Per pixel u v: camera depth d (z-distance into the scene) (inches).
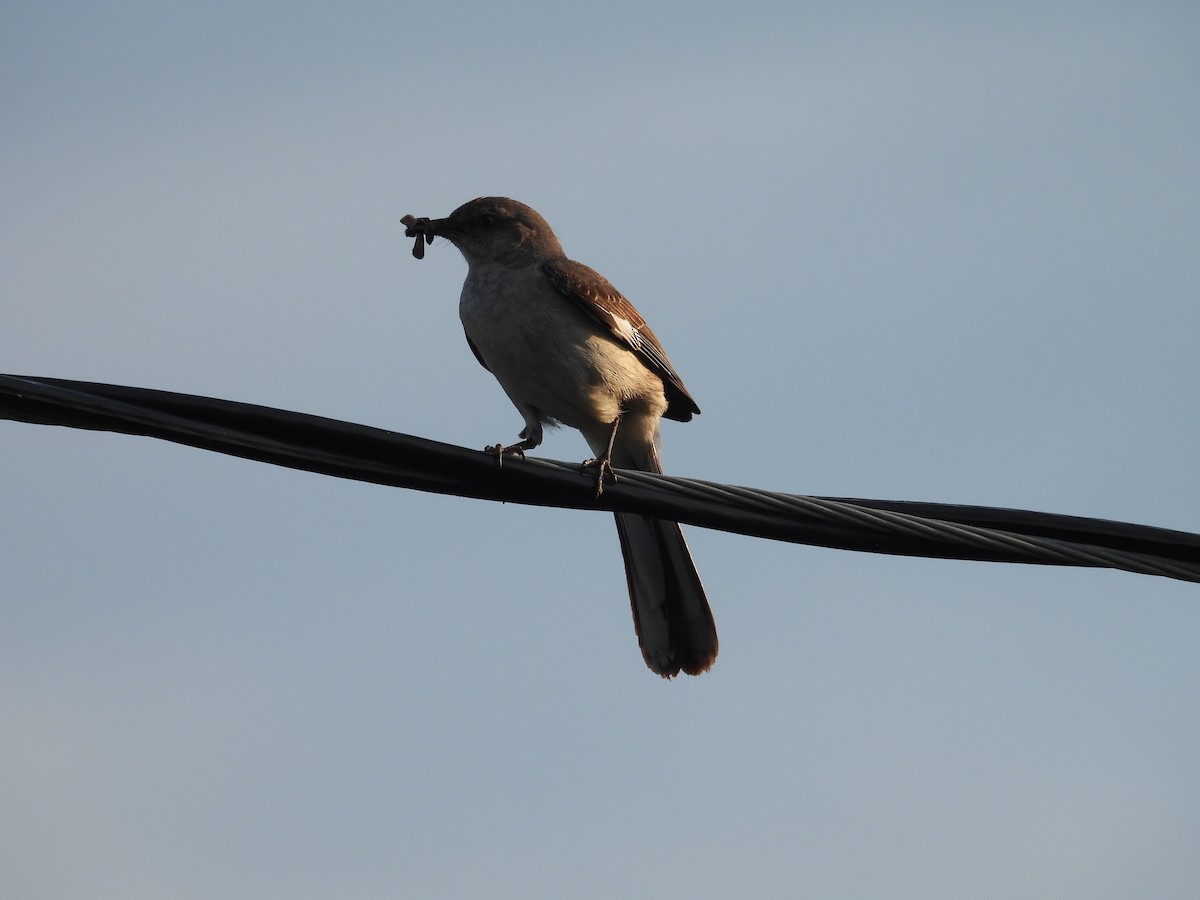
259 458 375.6
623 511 391.9
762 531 382.6
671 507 385.7
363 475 383.2
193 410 367.6
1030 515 374.3
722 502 384.5
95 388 361.4
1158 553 371.2
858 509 375.6
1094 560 370.9
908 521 371.9
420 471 385.4
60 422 361.1
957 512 377.4
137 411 362.9
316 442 377.1
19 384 352.5
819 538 378.6
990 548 372.2
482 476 386.6
